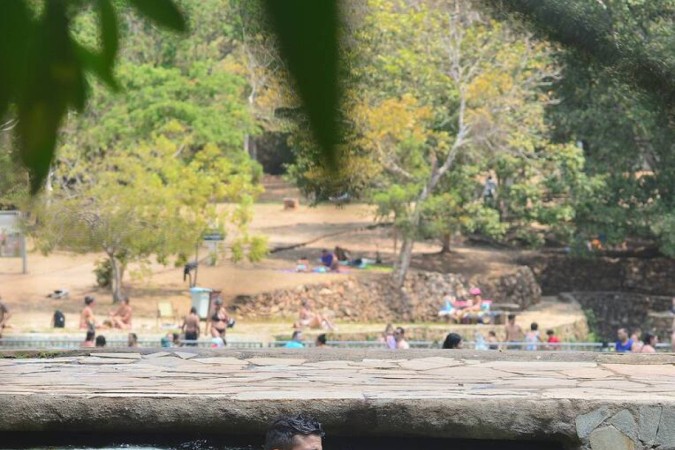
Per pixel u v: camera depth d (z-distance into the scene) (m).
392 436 13.30
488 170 66.06
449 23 53.59
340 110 1.74
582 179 62.62
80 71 1.93
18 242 56.75
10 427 13.31
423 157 60.28
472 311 59.81
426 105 56.47
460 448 13.39
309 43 1.73
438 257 70.00
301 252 62.41
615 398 13.12
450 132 59.72
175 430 13.29
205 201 51.56
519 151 60.56
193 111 53.25
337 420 13.05
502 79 56.12
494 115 57.91
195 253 54.19
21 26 1.89
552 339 44.56
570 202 65.00
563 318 61.81
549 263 72.75
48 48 1.91
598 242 70.19
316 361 18.14
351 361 18.14
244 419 13.13
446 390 14.13
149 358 18.14
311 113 1.74
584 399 13.04
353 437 13.38
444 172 59.12
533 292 66.69
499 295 65.06
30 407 13.27
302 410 13.10
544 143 61.75
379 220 67.75
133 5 1.94
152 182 49.25
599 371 16.88
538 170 63.97
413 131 55.12
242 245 53.25
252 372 16.52
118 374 16.08
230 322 49.88
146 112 51.84
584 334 61.97
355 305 59.03
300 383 15.14
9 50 1.89
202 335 45.88
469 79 57.59
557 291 72.44
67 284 55.25
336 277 59.31
